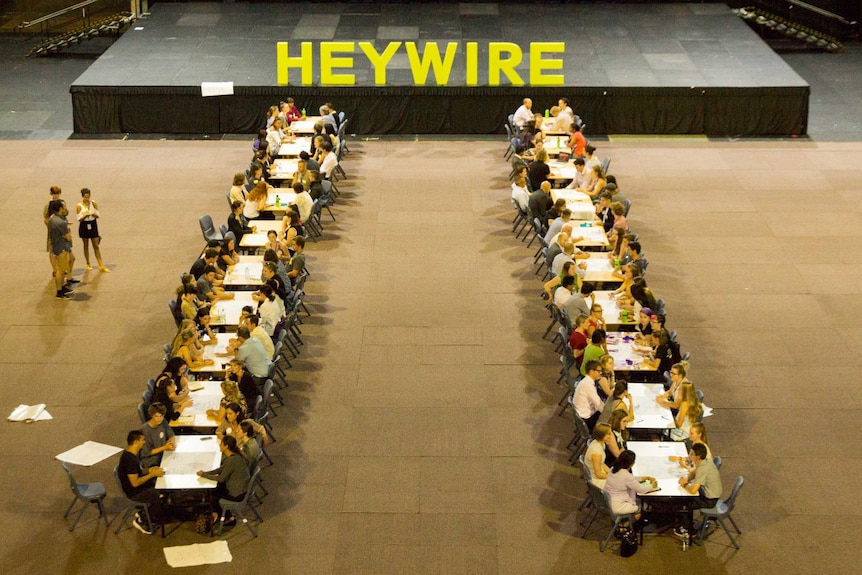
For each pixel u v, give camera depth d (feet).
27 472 44.29
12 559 39.37
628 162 77.82
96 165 76.79
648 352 46.96
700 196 71.87
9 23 110.52
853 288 59.72
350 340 54.24
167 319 56.54
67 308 57.41
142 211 69.36
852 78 96.53
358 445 45.98
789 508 42.22
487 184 74.08
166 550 39.70
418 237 65.87
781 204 70.64
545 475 44.11
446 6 103.45
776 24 105.91
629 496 38.45
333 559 39.37
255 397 44.09
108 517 41.50
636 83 82.69
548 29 96.58
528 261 62.80
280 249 56.39
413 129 83.92
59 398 49.49
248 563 39.11
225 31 95.66
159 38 93.56
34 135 82.58
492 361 52.44
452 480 43.78
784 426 47.52
